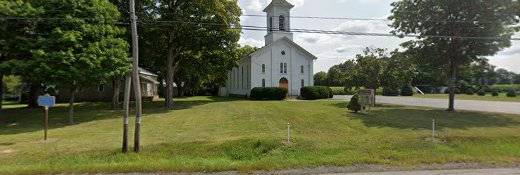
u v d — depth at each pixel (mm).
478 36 28469
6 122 27812
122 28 31031
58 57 23453
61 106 41500
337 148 15766
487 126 21594
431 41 29828
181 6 36250
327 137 17922
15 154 15242
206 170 12859
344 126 21688
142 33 35594
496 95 63188
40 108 38688
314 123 23047
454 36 28594
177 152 15438
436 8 29188
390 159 14461
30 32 24844
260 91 49531
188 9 35625
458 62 30234
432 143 16766
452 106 30938
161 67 42438
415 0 29938
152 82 53438
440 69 33250
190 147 15938
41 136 20266
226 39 38156
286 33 54781
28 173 12203
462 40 28812
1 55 25109
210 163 13664
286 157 14797
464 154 15359
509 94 60625
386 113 28500
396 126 21547
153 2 35844
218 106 37938
